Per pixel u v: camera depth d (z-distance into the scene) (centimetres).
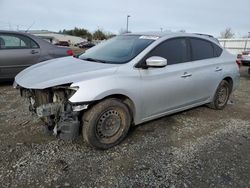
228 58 534
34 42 685
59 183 270
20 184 265
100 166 304
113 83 329
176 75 410
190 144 373
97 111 322
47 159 312
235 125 463
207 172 304
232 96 700
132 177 287
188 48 446
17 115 450
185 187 274
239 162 329
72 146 347
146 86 368
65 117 313
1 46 636
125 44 420
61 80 312
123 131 357
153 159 326
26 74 366
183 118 479
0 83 709
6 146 338
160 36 414
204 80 468
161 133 404
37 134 377
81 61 390
